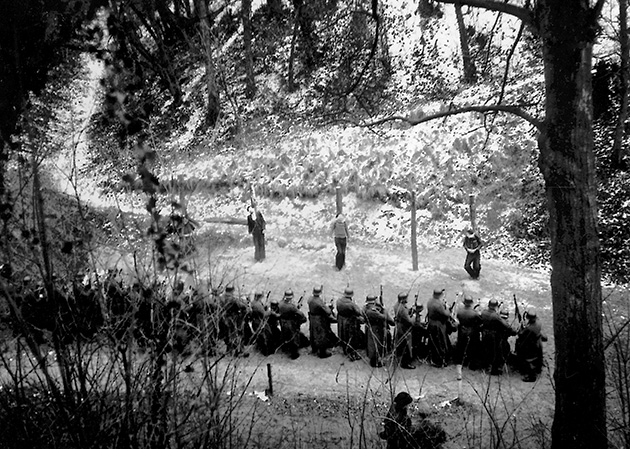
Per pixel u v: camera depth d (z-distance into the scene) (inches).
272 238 810.2
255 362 494.6
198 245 490.9
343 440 347.6
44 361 150.6
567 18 290.7
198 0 831.7
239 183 937.5
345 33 1077.1
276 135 995.3
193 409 176.1
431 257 752.3
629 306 563.8
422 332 489.4
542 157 312.3
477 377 470.9
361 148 916.6
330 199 887.7
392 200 859.4
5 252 150.0
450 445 348.5
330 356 513.7
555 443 319.3
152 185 171.5
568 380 312.3
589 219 306.2
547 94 306.8
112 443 150.3
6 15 196.4
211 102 1046.4
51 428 148.7
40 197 153.3
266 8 1199.6
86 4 191.3
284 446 334.3
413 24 1108.5
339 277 700.0
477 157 856.9
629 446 214.8
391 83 1034.7
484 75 986.1
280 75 1120.2
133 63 183.3
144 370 172.2
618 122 764.0
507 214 799.7
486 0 320.8
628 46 725.9
